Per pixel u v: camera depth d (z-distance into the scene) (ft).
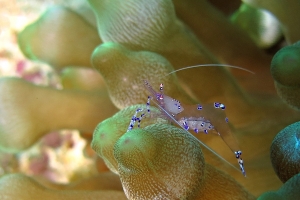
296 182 0.42
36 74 1.20
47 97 0.70
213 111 0.50
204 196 0.46
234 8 0.86
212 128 0.50
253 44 0.73
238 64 0.72
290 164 0.45
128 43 0.61
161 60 0.55
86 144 0.91
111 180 0.67
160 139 0.42
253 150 0.59
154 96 0.51
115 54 0.55
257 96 0.68
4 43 1.20
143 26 0.60
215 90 0.64
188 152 0.43
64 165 1.07
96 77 0.86
